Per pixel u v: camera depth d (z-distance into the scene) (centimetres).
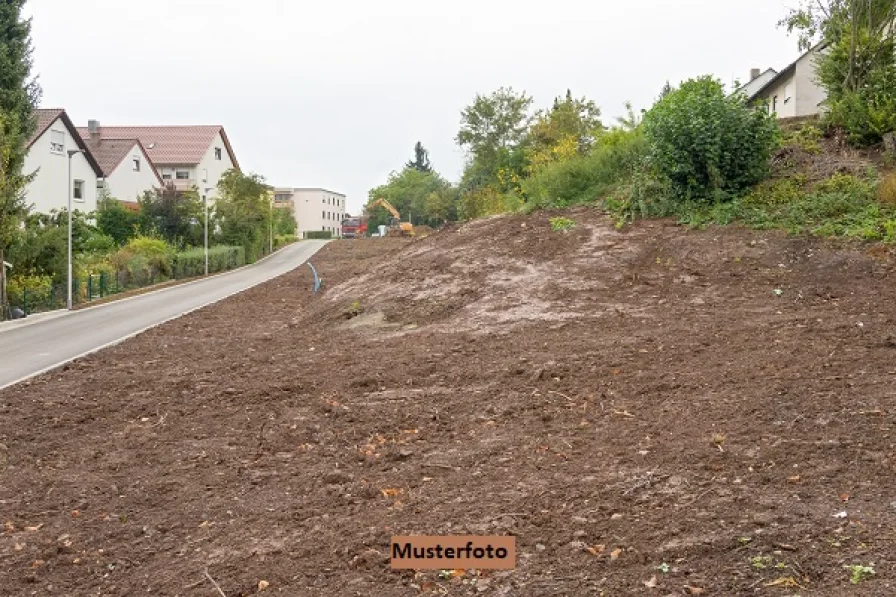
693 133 1359
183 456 647
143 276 2648
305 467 598
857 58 1558
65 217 2167
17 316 1794
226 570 423
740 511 429
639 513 444
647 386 693
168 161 5416
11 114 1919
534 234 1452
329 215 10606
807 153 1483
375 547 436
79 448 692
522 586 376
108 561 452
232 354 1131
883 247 1084
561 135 3338
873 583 341
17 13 2134
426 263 1468
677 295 1077
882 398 582
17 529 511
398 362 913
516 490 500
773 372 678
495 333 1012
